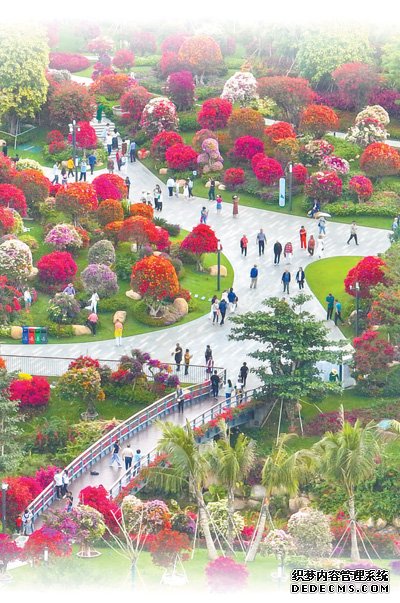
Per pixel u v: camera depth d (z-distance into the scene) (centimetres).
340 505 16100
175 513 15000
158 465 16000
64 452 16962
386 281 18912
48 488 15612
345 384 17962
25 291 19350
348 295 19675
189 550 14050
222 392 17900
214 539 14662
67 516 14012
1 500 14950
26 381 17700
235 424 17338
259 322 17400
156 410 17250
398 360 18062
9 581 13388
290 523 14038
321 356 17262
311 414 17538
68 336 18875
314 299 19725
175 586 13300
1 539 13512
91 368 17600
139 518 14362
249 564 13925
